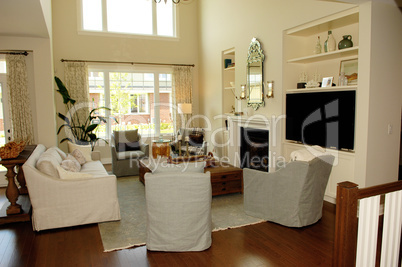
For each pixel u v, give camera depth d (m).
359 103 3.49
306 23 4.29
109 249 2.94
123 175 5.88
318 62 4.64
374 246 1.93
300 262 2.66
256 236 3.17
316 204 3.39
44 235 3.28
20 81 5.37
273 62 4.96
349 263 1.84
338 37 4.31
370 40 3.33
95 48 7.00
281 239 3.10
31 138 5.52
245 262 2.67
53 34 6.64
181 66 7.72
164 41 7.62
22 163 3.61
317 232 3.25
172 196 2.75
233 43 6.23
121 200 4.43
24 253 2.89
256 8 5.38
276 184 3.42
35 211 3.33
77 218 3.47
